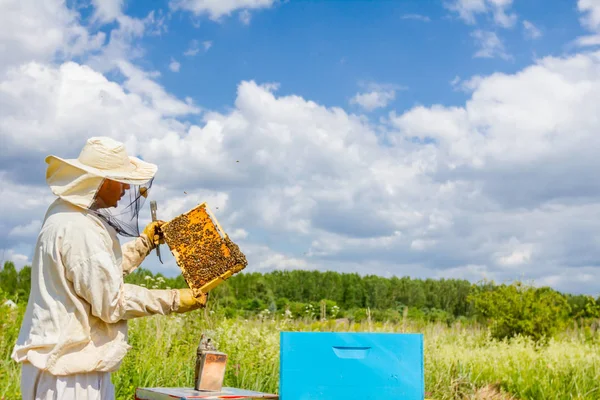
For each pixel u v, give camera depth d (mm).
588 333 13516
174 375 7098
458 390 8586
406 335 3486
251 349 8047
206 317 8422
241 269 3561
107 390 3553
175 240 3645
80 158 3551
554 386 8602
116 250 3576
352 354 3408
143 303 3414
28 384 3361
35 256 3453
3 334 7047
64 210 3455
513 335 13359
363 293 24422
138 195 3660
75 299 3332
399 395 3445
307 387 3307
